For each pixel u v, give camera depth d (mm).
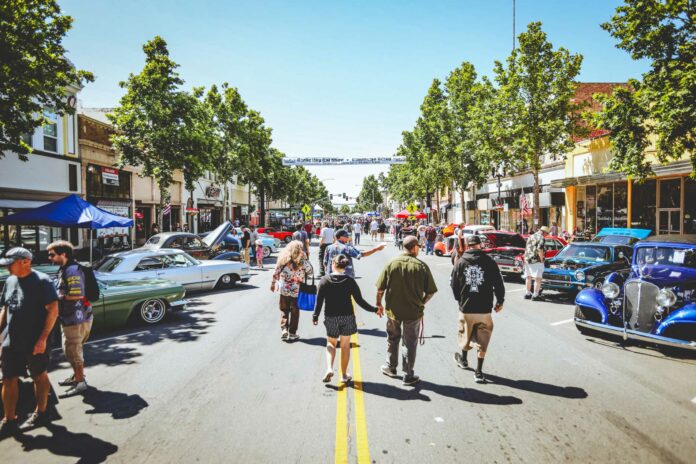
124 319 8430
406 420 4500
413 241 5617
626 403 4934
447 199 53500
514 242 16250
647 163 11641
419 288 5457
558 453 3857
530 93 19531
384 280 5555
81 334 5395
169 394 5242
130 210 26359
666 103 10039
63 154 20125
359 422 4457
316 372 5957
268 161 38938
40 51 10531
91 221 11750
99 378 5816
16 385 4414
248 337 7820
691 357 6660
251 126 33281
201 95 25203
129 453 3904
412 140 43094
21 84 10242
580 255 12070
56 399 5039
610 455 3820
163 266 11375
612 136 12250
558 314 9727
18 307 4434
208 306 10648
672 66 10141
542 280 11586
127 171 25938
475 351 6926
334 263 5625
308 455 3832
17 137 10828
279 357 6645
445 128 31531
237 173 34500
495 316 9523
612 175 19219
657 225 18016
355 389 5336
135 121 19281
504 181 33875
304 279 7570
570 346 7215
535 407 4824
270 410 4762
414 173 42938
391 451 3895
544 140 19109
